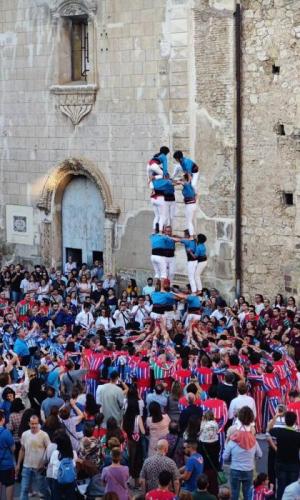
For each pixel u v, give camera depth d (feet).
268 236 96.32
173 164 103.45
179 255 100.42
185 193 71.15
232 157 98.02
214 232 100.27
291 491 46.42
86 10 109.60
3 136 120.88
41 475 55.67
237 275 98.78
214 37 97.91
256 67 95.35
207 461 54.75
